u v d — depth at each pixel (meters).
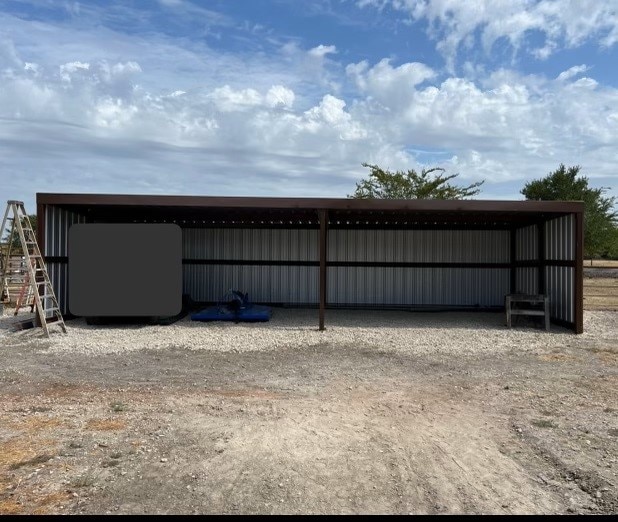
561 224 10.86
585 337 9.57
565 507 3.18
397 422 4.73
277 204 9.91
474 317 12.39
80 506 3.12
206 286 13.88
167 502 3.19
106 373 6.55
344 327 10.51
